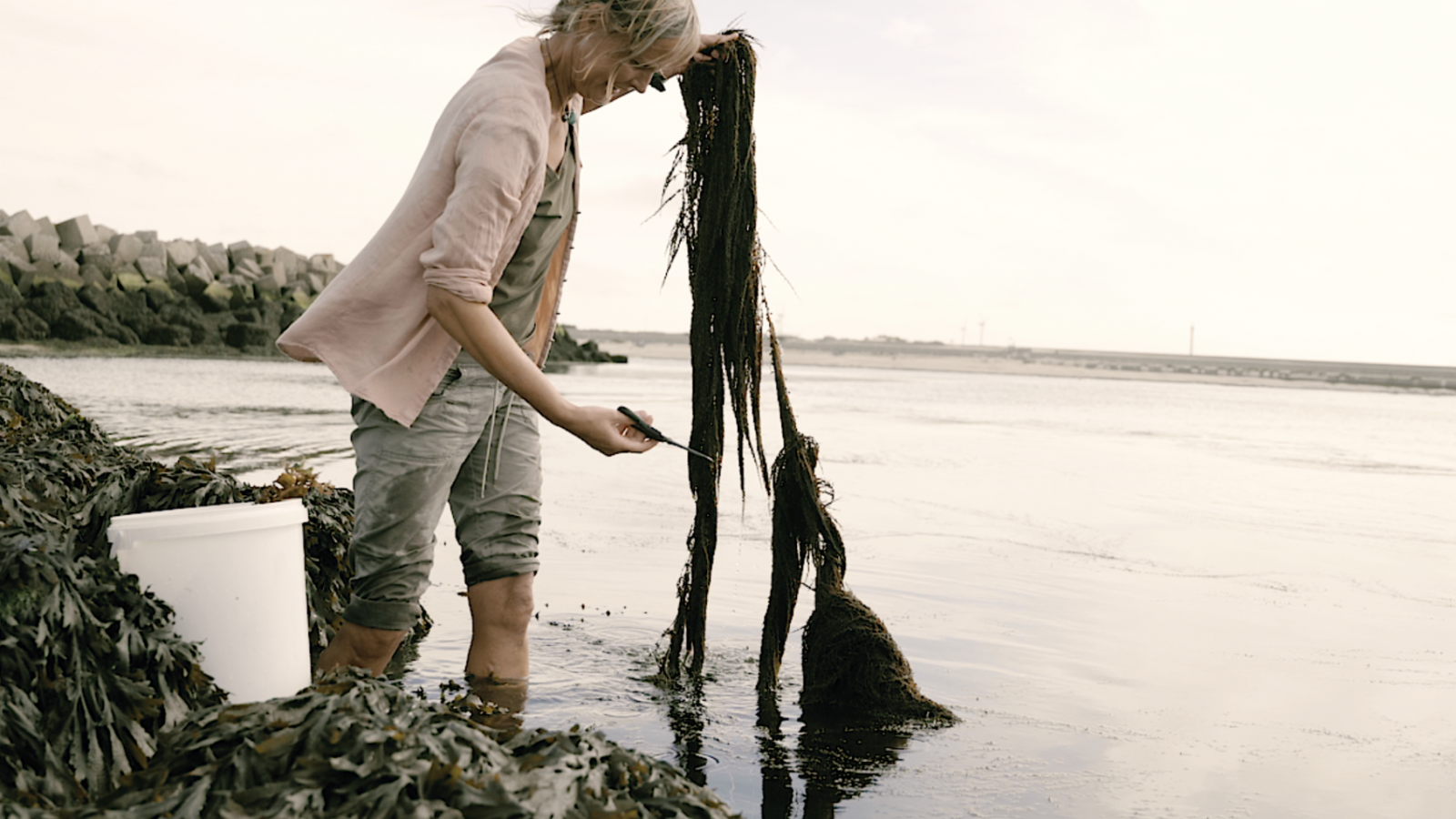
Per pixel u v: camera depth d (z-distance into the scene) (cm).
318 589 377
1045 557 595
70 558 188
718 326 331
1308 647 407
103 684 175
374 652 260
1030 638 404
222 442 980
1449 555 656
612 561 518
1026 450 1384
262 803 137
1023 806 233
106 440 492
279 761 146
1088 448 1488
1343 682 356
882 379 6334
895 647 314
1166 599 493
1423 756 280
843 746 270
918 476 1010
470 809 138
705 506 334
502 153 222
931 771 254
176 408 1431
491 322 227
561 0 237
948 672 350
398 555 254
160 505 358
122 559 191
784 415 335
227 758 147
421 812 135
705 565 333
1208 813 235
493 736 171
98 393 1697
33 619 174
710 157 327
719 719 289
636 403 2089
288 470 409
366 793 138
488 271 226
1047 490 938
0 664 168
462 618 396
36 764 161
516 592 297
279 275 5391
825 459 1155
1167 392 6094
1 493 262
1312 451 1622
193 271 4831
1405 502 951
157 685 180
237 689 197
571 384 2942
